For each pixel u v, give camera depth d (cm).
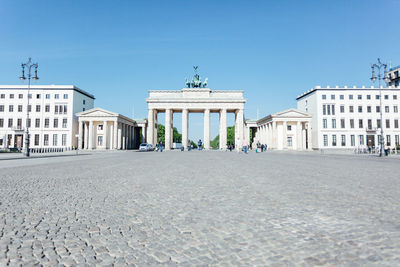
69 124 8000
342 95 8156
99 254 370
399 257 350
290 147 8294
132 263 344
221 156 3347
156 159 2636
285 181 1014
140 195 761
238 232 451
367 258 349
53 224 498
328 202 655
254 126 10444
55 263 343
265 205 632
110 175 1238
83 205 645
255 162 2141
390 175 1201
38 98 8075
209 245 399
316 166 1727
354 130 8056
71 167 1688
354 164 1922
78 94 8481
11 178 1134
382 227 464
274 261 346
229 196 739
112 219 530
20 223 504
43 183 988
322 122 8075
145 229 470
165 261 349
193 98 8388
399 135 8050
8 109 8044
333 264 335
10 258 357
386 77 3781
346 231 447
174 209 604
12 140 8012
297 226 477
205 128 8406
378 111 8100
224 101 8412
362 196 721
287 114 8081
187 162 2155
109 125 8450
